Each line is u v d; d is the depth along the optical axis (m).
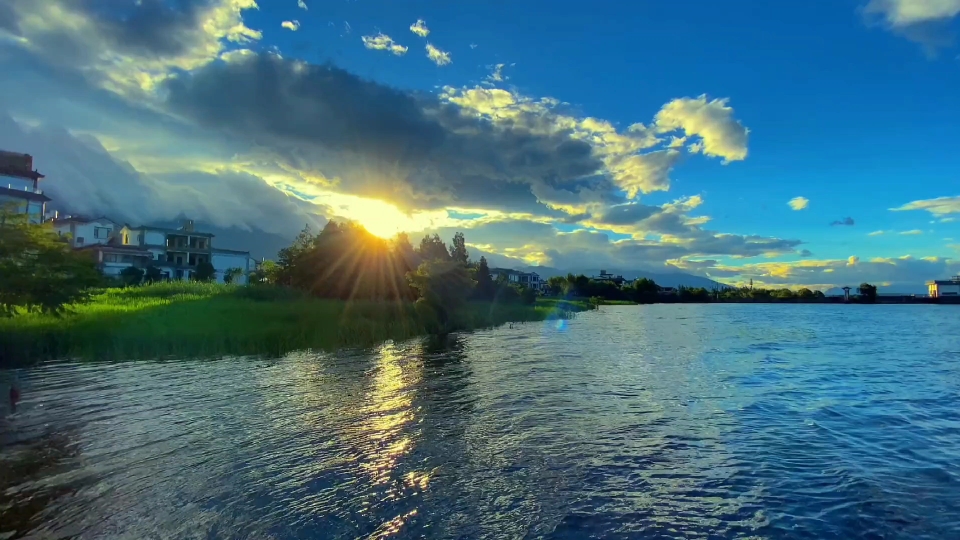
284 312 39.97
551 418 15.59
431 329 46.44
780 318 83.50
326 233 62.50
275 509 9.27
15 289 24.41
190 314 35.91
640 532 8.58
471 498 9.81
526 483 10.55
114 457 11.82
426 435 13.69
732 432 14.30
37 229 25.53
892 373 24.84
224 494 9.88
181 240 103.19
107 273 82.62
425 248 83.69
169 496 9.79
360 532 8.49
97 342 27.05
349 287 60.44
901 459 12.14
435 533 8.48
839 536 8.48
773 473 11.23
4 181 66.75
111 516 8.99
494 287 85.38
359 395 18.44
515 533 8.50
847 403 18.03
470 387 20.28
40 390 18.75
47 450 12.24
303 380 21.14
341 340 34.03
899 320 76.31
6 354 24.20
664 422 15.28
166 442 12.90
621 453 12.44
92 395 18.02
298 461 11.66
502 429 14.34
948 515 9.20
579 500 9.77
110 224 102.94
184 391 18.77
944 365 27.70
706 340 42.78
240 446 12.64
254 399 17.61
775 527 8.78
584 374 23.78
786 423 15.28
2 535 8.32
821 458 12.18
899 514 9.23
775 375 24.08
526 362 27.62
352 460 11.75
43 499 9.62
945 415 16.36
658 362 28.42
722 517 9.13
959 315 93.50
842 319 79.75
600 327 59.72
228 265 108.56
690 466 11.61
